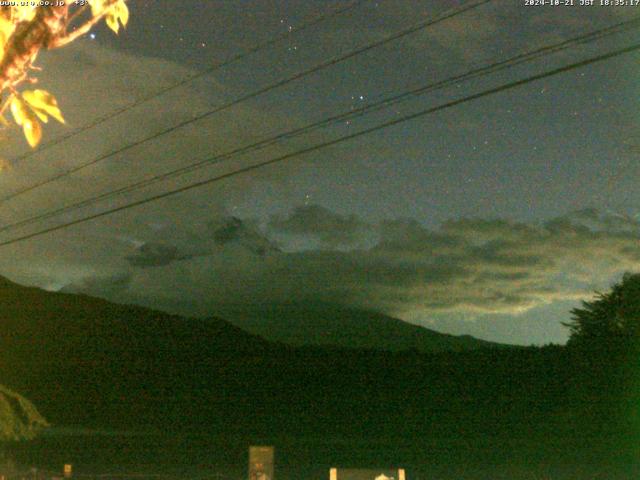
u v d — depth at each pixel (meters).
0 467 27.50
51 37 2.69
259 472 18.41
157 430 53.34
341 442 44.31
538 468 32.81
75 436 45.19
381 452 40.22
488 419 44.59
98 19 2.78
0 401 17.23
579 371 40.62
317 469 35.19
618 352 39.47
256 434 50.19
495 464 34.66
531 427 42.09
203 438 46.81
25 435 17.42
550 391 43.44
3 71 2.62
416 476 31.23
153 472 32.88
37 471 26.36
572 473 30.95
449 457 37.47
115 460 37.28
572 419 40.09
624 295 40.47
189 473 32.78
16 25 2.62
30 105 2.60
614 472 30.95
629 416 38.31
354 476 15.64
